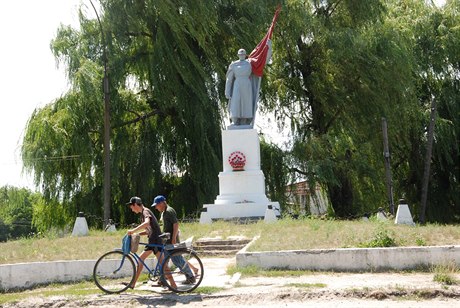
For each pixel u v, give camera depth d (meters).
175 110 27.27
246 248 11.79
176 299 8.48
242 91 21.67
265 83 29.53
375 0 30.30
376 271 10.60
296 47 31.14
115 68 25.91
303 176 28.89
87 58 26.56
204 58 27.50
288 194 29.48
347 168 27.66
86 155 25.56
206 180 25.80
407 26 32.66
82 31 26.78
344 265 10.75
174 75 25.89
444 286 8.52
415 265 10.58
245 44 26.27
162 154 27.73
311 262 10.85
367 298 8.16
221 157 26.53
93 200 26.67
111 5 25.77
